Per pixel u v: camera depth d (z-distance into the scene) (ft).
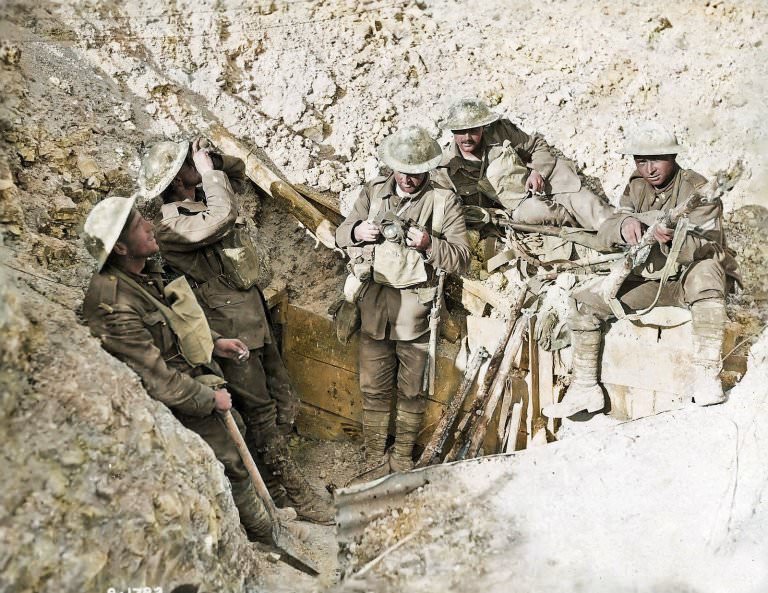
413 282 13.73
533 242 14.80
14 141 13.26
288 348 15.44
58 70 14.85
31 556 8.54
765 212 15.11
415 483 12.22
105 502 9.24
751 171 15.39
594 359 13.66
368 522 11.92
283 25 16.88
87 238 10.48
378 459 14.98
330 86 16.30
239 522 11.05
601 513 11.47
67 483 9.12
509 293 14.73
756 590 10.32
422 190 13.75
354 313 14.39
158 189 12.07
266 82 16.30
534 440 14.17
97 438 9.52
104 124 14.70
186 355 11.26
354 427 15.57
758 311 14.52
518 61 16.83
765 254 14.90
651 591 10.53
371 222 13.69
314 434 15.79
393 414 15.21
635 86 16.29
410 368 14.38
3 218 12.12
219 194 12.13
